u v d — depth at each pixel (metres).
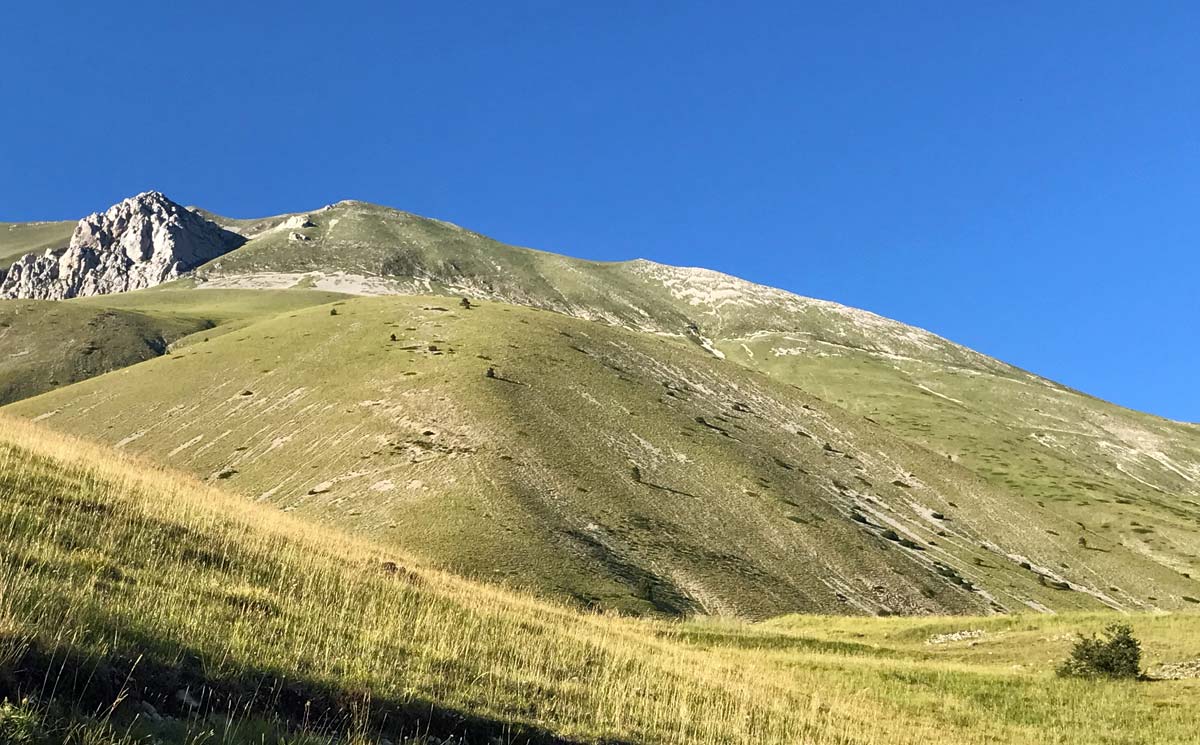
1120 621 36.75
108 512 22.00
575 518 75.56
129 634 13.25
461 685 16.77
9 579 13.88
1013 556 110.88
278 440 93.75
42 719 10.00
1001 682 29.38
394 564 27.98
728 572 74.50
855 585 82.00
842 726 22.47
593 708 17.92
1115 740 23.73
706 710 19.97
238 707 12.54
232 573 20.47
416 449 84.44
